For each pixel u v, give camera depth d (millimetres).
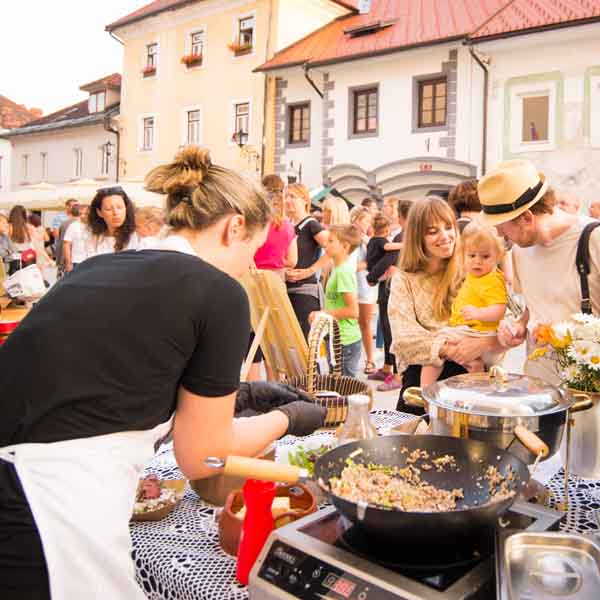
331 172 18047
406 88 16656
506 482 1152
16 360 1225
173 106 22922
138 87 24219
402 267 2840
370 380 6250
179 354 1221
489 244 2709
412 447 1306
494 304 2682
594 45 14102
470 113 15719
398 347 2764
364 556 1083
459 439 1296
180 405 1288
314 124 18609
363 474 1216
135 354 1198
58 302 1258
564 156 14602
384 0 19688
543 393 1472
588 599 947
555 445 1416
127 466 1208
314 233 5359
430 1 18438
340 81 17859
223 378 1255
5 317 4219
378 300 6488
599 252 2250
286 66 18516
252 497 1209
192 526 1465
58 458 1163
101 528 1156
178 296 1229
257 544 1201
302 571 1082
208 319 1238
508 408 1392
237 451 1378
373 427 1501
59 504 1143
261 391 1836
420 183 16578
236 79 20781
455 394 1480
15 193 16531
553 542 1066
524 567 1023
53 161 29188
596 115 14242
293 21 20016
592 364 1613
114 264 1313
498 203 2303
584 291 2289
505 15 15227
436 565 1055
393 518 989
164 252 1328
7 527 1130
